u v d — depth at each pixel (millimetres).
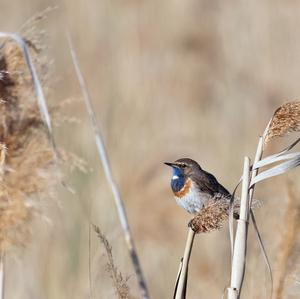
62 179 8297
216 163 17000
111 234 12914
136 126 16375
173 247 13828
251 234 10578
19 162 8180
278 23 21594
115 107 16562
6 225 8094
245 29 21859
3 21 20750
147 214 14023
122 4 20828
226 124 18562
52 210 12438
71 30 19734
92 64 18766
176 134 17172
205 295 11891
